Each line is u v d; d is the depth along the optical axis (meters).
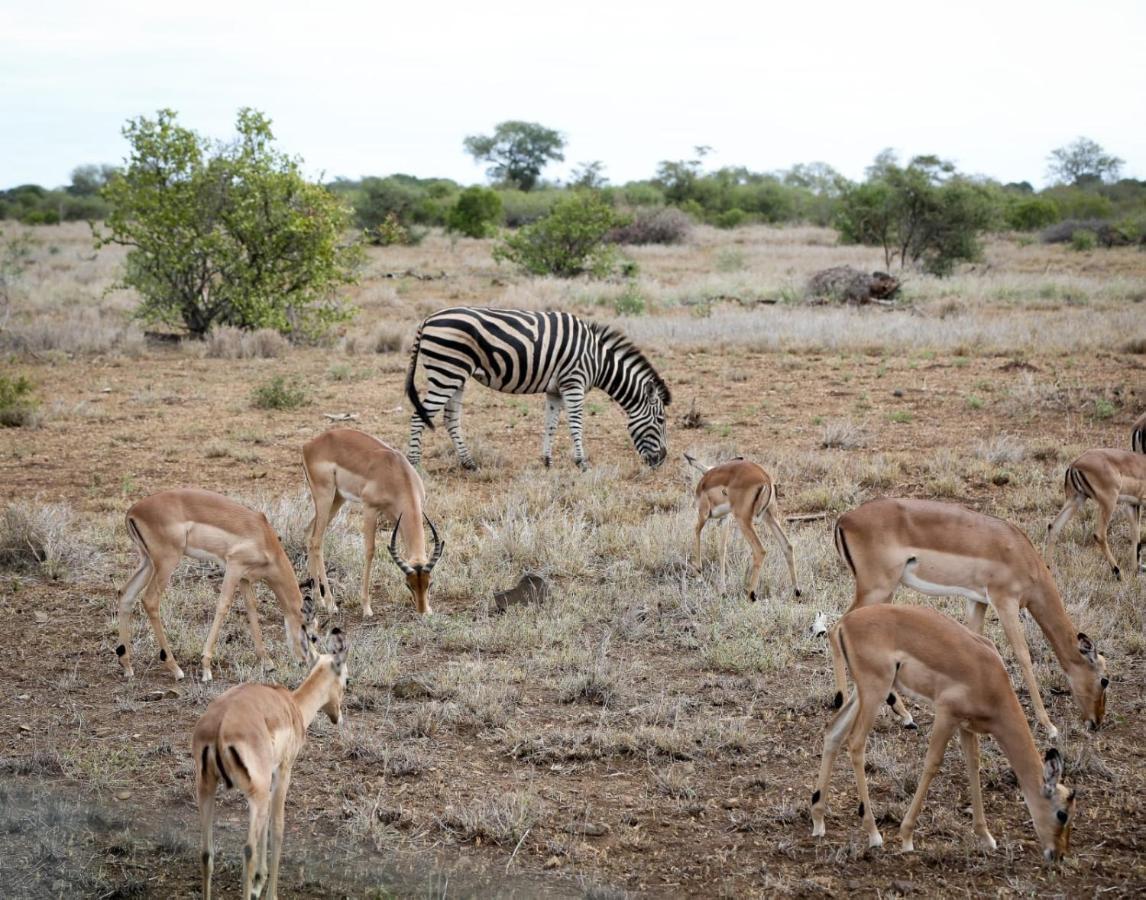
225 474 12.39
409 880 5.37
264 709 5.00
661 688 7.52
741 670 7.76
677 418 14.93
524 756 6.61
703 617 8.59
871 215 38.34
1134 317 21.77
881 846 5.61
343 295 25.27
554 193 67.69
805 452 12.90
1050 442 12.99
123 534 10.28
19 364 19.05
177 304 21.34
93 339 20.52
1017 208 56.59
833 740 5.72
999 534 6.89
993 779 6.32
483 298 27.42
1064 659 6.74
